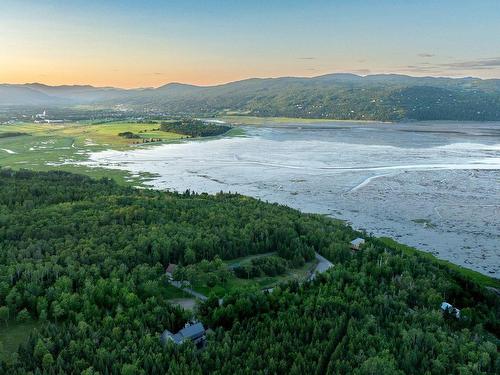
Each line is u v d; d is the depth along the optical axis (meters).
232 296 110.81
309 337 97.19
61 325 99.38
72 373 82.00
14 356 84.75
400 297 117.44
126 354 86.50
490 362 91.75
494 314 116.81
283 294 114.44
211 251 140.88
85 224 147.62
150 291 113.06
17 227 141.12
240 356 89.62
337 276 124.94
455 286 128.50
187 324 101.56
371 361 85.25
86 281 109.38
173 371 83.12
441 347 94.06
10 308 101.81
